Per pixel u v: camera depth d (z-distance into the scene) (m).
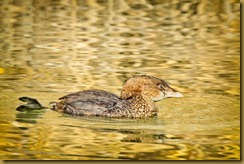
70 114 14.73
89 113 14.73
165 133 13.65
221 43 20.69
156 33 21.78
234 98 15.77
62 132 13.63
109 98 15.07
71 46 20.19
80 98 14.97
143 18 23.50
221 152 12.69
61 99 15.07
